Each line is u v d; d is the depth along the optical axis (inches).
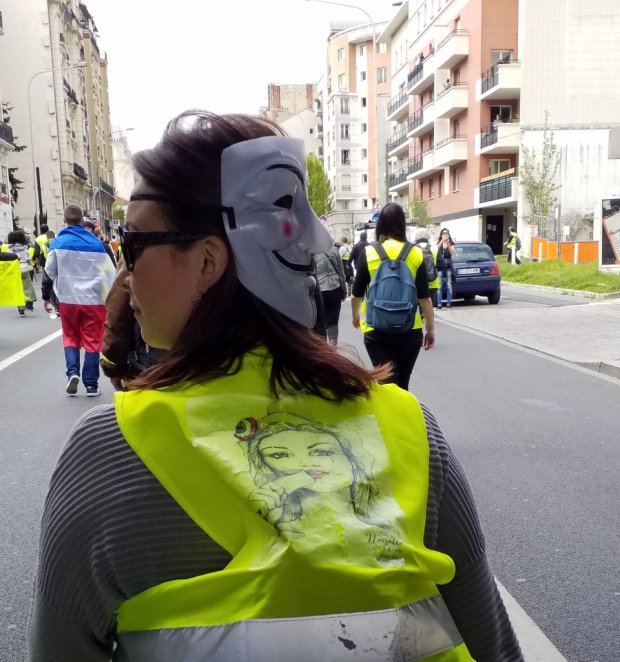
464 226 1727.4
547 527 153.1
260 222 40.5
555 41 1446.9
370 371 42.0
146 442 36.9
